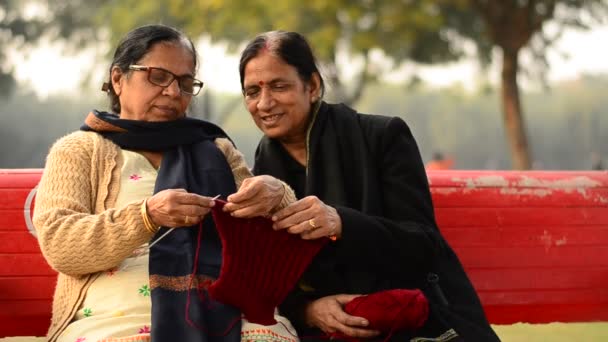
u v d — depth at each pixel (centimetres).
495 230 396
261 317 299
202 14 1831
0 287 362
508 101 1653
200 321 287
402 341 311
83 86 2530
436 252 331
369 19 1795
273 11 1759
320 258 325
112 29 1995
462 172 411
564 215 403
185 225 287
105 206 314
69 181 311
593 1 1733
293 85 340
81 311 301
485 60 2028
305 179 352
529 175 411
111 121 328
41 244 296
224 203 290
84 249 289
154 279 295
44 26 2544
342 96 1988
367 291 326
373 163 344
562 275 397
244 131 4222
